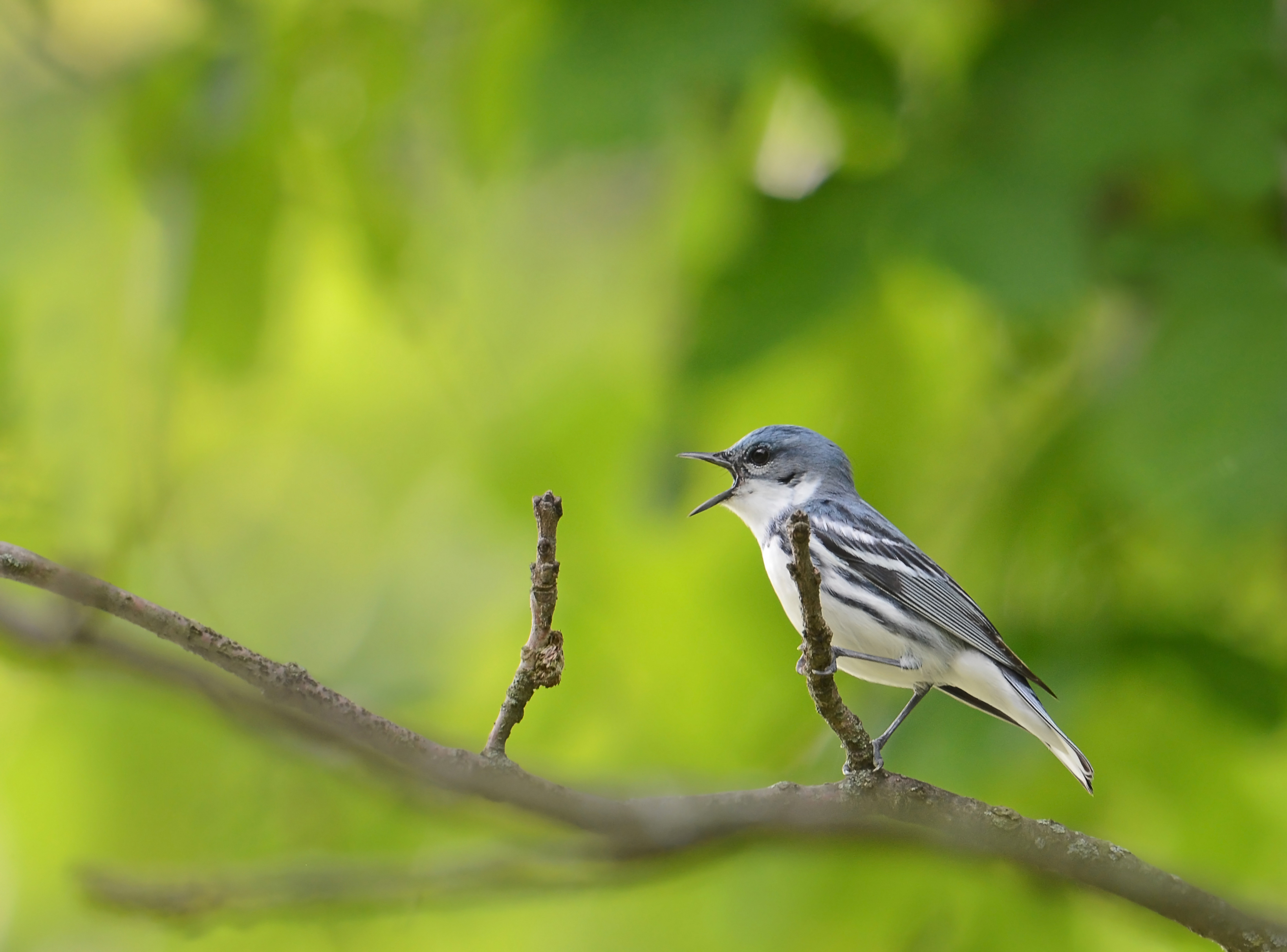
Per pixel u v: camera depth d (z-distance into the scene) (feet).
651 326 34.73
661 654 34.12
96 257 29.60
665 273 32.55
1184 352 26.17
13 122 30.07
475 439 36.60
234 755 31.94
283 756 31.99
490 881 26.25
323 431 39.58
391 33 30.94
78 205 29.76
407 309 33.81
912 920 30.19
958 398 33.09
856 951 30.17
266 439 40.04
